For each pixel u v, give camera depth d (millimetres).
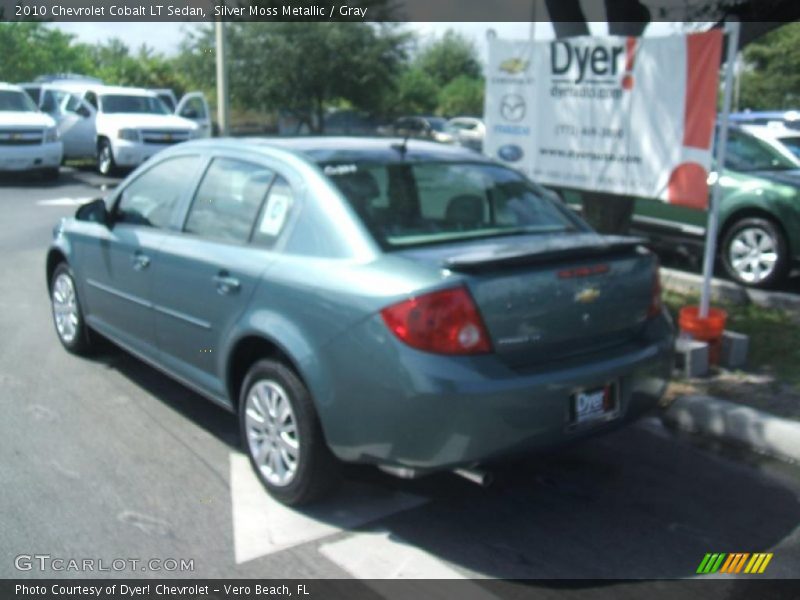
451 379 3375
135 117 19062
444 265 3510
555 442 3660
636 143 6406
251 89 32375
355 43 32938
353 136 4953
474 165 4750
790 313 7254
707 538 3885
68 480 4293
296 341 3811
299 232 4047
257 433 4199
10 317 7355
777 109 38938
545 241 4113
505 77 7297
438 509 4113
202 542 3752
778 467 4641
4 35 31984
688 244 9195
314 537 3820
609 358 3842
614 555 3732
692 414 5109
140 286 5051
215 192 4699
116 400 5418
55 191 16516
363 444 3625
